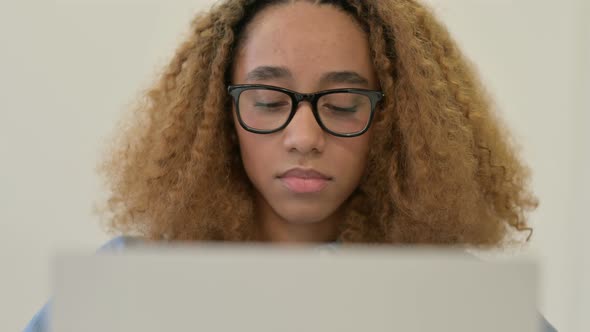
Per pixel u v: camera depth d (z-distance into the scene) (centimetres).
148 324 32
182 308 32
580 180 126
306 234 74
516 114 128
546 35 127
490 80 128
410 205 73
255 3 71
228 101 73
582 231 126
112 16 119
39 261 119
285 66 64
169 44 120
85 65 119
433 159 72
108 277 32
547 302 129
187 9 120
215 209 74
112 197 81
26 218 119
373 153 73
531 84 128
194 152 73
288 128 64
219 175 74
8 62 117
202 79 75
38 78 118
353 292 32
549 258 129
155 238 74
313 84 64
